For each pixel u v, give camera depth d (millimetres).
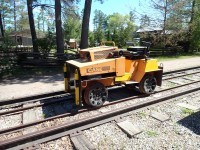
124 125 5164
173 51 25297
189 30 25891
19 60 13594
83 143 4371
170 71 12266
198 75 11930
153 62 7312
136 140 4586
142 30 25359
